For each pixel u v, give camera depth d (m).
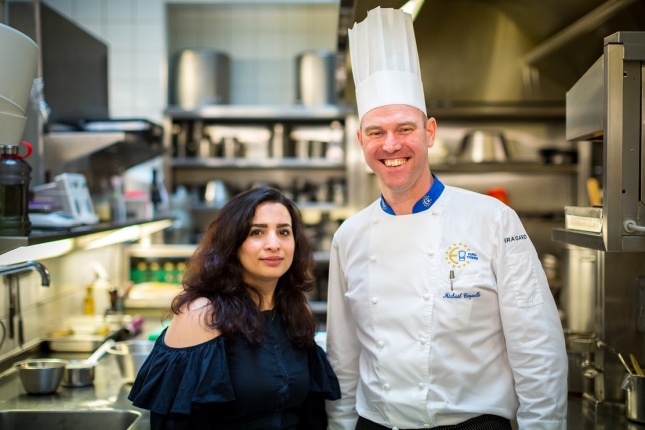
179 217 4.07
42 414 1.94
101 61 3.25
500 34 3.32
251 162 4.19
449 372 1.51
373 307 1.60
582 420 1.81
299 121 4.42
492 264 1.53
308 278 1.70
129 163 3.33
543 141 4.46
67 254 2.89
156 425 1.48
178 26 4.68
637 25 2.43
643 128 1.48
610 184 1.48
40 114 2.39
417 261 1.57
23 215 1.78
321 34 4.66
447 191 1.62
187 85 4.18
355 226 1.70
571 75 3.37
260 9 4.64
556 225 4.29
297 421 1.62
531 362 1.47
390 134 1.51
